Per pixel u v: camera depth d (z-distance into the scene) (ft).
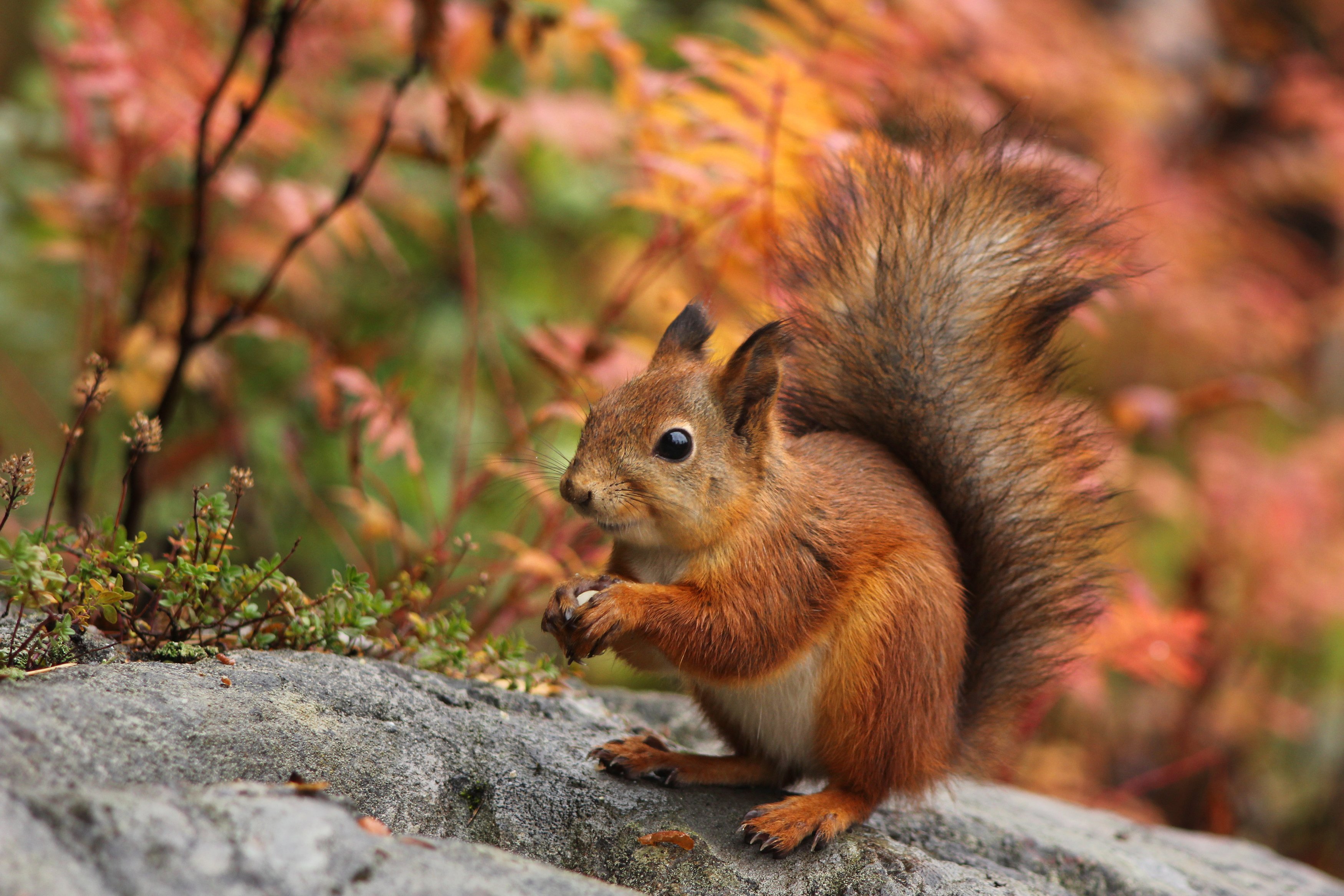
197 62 35.04
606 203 46.93
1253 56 59.77
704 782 23.02
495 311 44.93
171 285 37.78
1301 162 54.34
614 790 21.68
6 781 14.74
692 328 24.21
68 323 47.16
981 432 24.77
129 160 34.60
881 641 21.48
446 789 20.22
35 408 42.27
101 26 33.12
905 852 20.88
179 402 41.50
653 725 29.09
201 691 19.30
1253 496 44.50
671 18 55.42
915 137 27.91
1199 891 25.44
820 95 30.40
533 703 24.71
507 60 46.50
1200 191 50.98
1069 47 47.14
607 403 21.93
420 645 24.84
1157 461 51.62
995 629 24.32
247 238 37.78
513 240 46.93
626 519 21.25
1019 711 24.73
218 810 15.38
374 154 30.99
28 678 18.28
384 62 46.14
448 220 45.70
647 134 32.99
